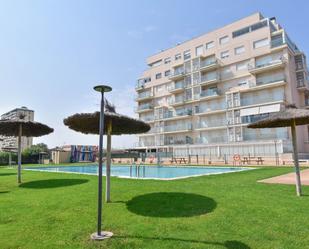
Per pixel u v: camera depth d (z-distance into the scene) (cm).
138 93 5709
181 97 4769
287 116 786
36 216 620
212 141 4194
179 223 544
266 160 2902
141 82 5678
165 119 4909
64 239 474
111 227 532
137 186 971
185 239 461
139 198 765
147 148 5056
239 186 946
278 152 3078
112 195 822
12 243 458
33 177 1452
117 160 4269
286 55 3491
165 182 1073
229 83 4141
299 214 582
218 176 1319
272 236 467
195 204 682
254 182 1059
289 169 1795
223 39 4269
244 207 643
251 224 528
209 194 796
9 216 624
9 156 3741
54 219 594
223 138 4044
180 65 4884
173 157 3834
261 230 495
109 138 802
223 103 4150
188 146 4197
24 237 486
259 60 3788
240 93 3841
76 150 4997
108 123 793
